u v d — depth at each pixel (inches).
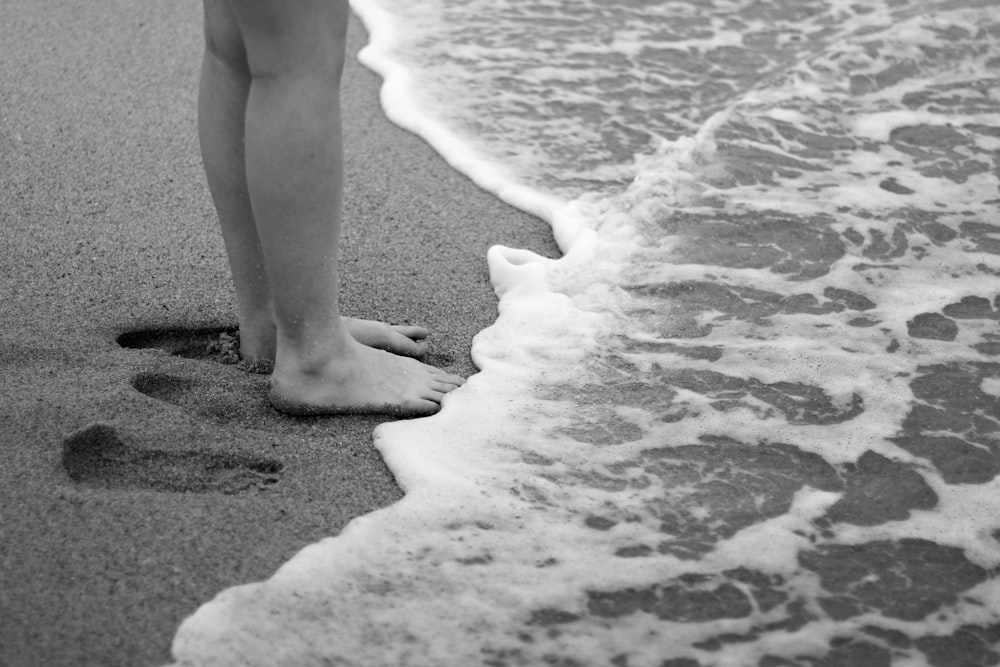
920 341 101.0
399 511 79.4
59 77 149.3
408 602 71.5
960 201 124.2
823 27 169.9
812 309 105.7
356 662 66.7
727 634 70.0
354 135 141.2
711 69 158.6
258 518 78.5
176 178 127.2
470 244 119.0
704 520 79.8
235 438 86.0
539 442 87.7
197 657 66.6
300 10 75.2
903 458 86.5
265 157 79.0
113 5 171.6
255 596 71.2
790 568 75.5
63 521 76.4
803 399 93.4
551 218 123.3
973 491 83.1
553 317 105.2
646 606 72.0
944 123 141.0
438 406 92.0
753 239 116.9
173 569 73.2
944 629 70.9
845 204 123.0
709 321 104.2
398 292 109.7
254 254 92.0
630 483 83.5
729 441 88.3
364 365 90.9
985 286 109.3
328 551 75.4
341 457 85.8
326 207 81.7
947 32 163.0
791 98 145.6
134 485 82.3
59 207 119.6
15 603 69.7
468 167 133.5
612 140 140.8
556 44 165.6
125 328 99.8
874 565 76.0
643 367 97.7
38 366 92.3
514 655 67.8
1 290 103.7
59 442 82.7
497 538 77.3
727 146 134.0
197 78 151.4
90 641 67.5
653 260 113.7
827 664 68.0
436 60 160.4
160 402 88.4
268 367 96.5
